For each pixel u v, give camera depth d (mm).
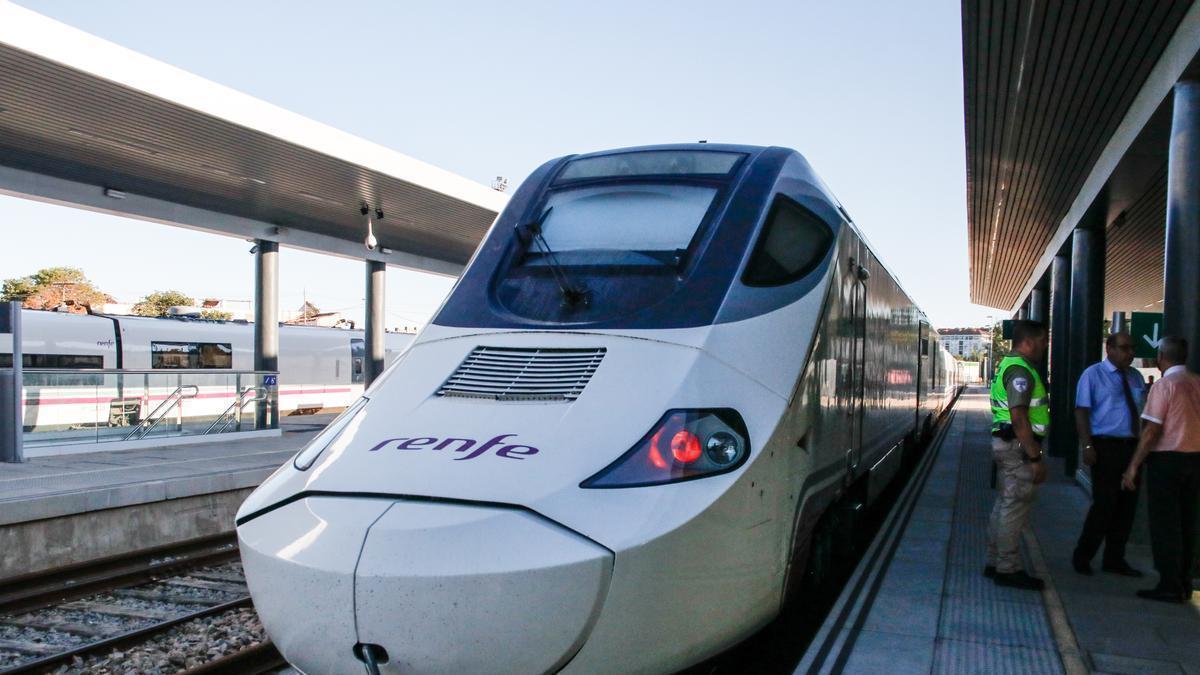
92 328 22016
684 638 3535
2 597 7086
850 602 5539
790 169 5309
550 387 3953
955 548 7199
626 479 3498
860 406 6418
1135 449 6250
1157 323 8508
